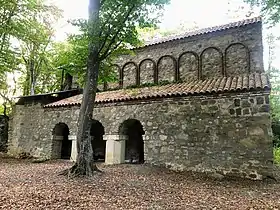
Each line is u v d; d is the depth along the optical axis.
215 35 13.66
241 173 9.45
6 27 16.62
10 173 9.62
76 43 10.30
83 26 9.34
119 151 12.82
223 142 9.96
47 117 15.93
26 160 15.12
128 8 9.25
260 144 9.28
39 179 8.29
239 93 9.91
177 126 11.09
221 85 10.87
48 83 28.17
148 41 16.45
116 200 5.91
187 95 10.98
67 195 6.21
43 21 20.89
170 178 9.37
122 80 16.20
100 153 16.55
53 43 23.33
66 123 14.93
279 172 10.91
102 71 11.15
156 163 11.38
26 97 16.91
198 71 13.80
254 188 7.91
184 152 10.74
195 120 10.70
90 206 5.34
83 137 9.24
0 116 20.22
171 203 5.81
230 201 6.13
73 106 14.84
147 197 6.33
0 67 17.66
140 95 12.50
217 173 9.88
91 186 7.43
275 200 6.27
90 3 9.62
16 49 18.52
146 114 12.05
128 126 13.52
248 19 13.63
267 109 9.35
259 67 12.27
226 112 10.07
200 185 8.30
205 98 10.60
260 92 9.53
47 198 5.84
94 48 9.74
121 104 12.92
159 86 13.98
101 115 13.49
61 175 9.02
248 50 12.65
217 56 13.43
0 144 19.53
